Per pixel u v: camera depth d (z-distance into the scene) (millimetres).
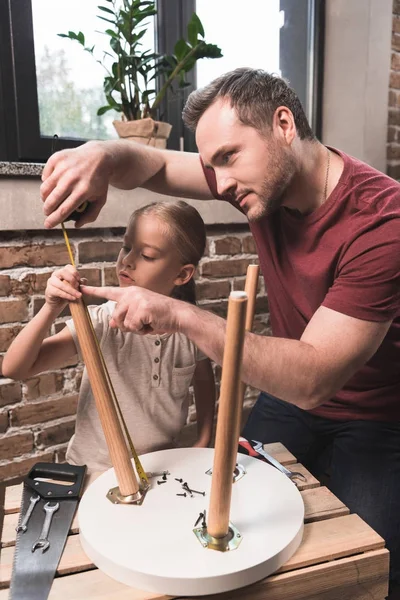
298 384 738
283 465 884
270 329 1791
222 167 833
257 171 815
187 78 1681
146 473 768
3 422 1316
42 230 1289
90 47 1507
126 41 1386
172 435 1021
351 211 904
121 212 1356
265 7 1790
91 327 690
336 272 926
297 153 862
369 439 1096
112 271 1414
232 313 494
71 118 1523
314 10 1816
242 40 1774
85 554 637
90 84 1537
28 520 694
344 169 925
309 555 632
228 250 1618
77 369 1410
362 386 1112
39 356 906
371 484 1038
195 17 1375
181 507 688
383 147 1910
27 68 1396
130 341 959
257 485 739
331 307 812
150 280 926
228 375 520
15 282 1269
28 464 1370
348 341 778
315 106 1867
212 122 806
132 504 695
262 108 799
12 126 1408
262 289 1739
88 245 1366
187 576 562
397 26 1849
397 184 933
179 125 1689
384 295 806
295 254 1001
